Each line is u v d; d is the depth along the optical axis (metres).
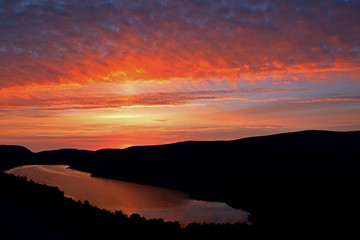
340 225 22.08
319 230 20.98
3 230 11.51
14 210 15.00
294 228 21.19
